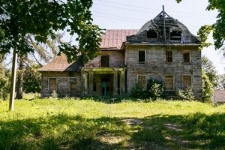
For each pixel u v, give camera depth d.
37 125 10.34
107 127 10.85
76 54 8.95
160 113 18.83
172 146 8.05
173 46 37.19
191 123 12.93
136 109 21.88
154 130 10.77
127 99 31.83
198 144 8.30
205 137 9.46
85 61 9.12
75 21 8.10
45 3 7.48
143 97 34.75
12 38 7.48
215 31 16.94
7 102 25.75
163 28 37.56
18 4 7.06
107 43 40.25
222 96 70.06
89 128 10.24
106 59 38.94
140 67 36.72
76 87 38.41
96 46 8.88
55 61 39.47
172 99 36.12
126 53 36.84
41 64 36.19
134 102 28.53
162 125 12.28
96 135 9.16
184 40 37.31
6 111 16.25
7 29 7.34
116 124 11.95
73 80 38.53
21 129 9.40
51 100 25.88
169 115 16.94
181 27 37.69
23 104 23.12
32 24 7.49
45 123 11.02
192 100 34.94
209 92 42.53
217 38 17.00
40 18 7.55
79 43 8.78
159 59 37.00
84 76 36.00
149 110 21.31
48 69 37.94
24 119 12.07
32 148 6.89
